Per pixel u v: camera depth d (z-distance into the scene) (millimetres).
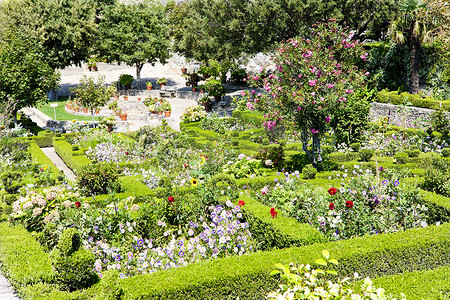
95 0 38938
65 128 22938
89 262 5219
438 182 8242
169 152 12789
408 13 20562
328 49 11102
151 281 4863
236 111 22094
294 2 20297
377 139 14555
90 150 14008
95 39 33562
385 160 12078
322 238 6121
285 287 4039
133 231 6992
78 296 4879
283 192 7793
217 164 10852
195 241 6223
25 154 14203
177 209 7641
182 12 37219
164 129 16594
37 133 20516
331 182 10055
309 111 10516
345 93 10711
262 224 6875
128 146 14914
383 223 6812
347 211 6875
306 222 7012
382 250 5598
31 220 7211
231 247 6438
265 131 15391
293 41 10781
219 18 23719
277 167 11312
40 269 5523
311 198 7105
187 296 4812
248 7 22406
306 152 11273
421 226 6945
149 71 43188
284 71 10828
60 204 7195
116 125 23828
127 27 32688
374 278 5395
